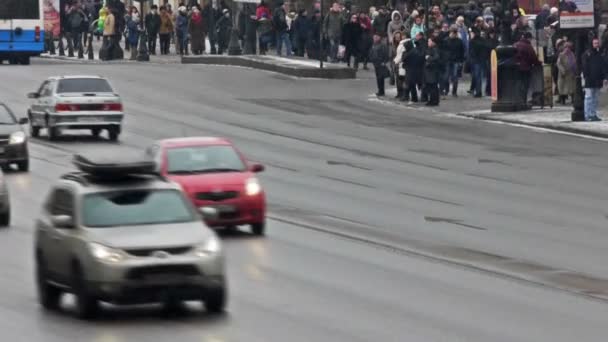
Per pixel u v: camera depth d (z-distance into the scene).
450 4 171.25
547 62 127.31
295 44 162.25
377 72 128.38
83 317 43.47
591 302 46.50
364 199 74.56
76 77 103.94
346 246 59.22
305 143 100.56
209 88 136.75
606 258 56.03
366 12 183.88
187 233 43.25
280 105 124.25
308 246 59.16
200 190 61.22
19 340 40.66
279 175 84.56
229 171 63.25
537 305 45.91
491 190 78.12
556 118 110.81
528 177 83.38
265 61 152.38
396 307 45.41
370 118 115.31
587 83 107.25
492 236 62.00
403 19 149.50
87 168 46.09
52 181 82.56
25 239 62.31
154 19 178.88
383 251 57.91
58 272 44.84
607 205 72.31
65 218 44.19
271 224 65.81
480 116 114.25
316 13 160.88
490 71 126.88
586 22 105.62
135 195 45.09
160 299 42.34
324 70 143.38
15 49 157.50
